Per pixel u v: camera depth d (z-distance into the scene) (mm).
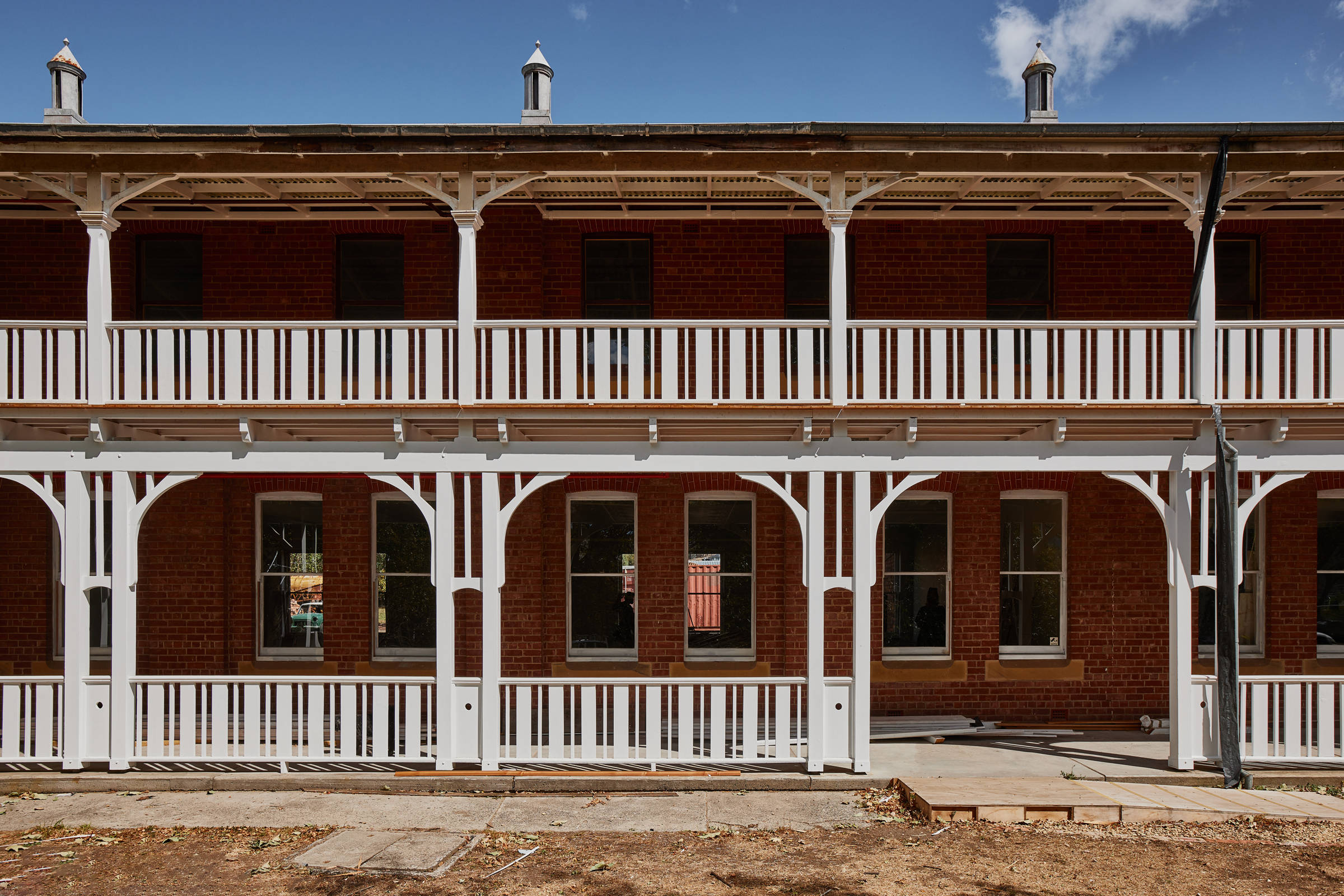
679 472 8859
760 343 11219
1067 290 11180
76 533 8680
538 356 8695
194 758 8625
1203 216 8656
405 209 10898
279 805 8188
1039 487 11242
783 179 8727
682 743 8750
